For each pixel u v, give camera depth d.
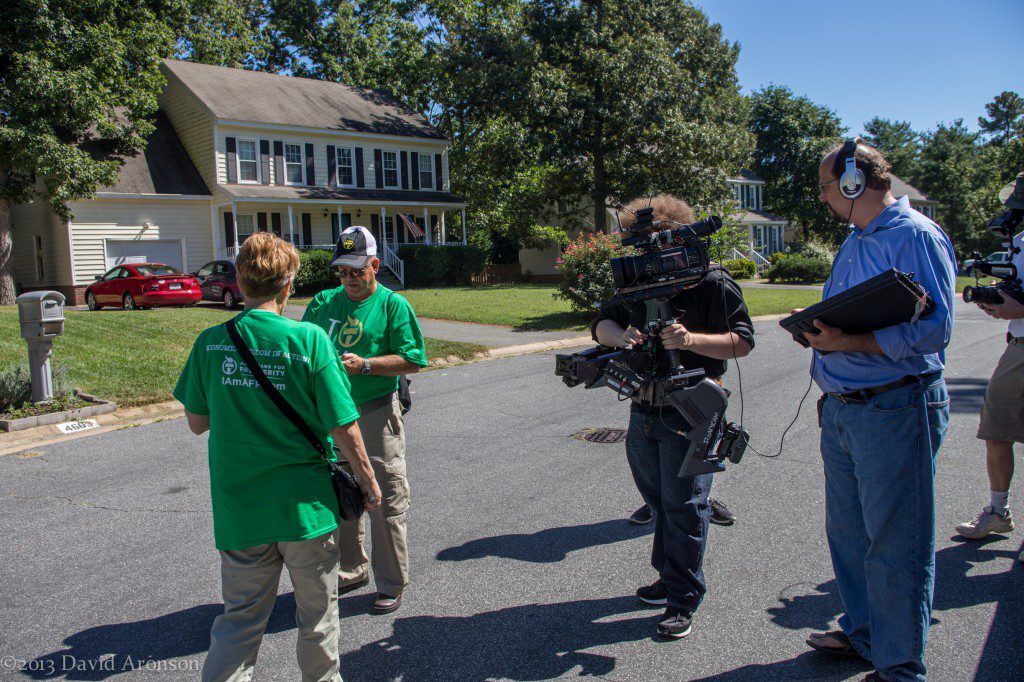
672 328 2.88
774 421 7.13
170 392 8.96
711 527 4.47
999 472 4.07
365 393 3.53
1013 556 3.91
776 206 54.59
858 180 2.66
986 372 9.49
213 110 25.38
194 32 31.58
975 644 3.07
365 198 28.44
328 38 38.62
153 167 25.45
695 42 32.12
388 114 31.81
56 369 8.45
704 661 3.04
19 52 18.16
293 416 2.50
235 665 2.47
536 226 34.66
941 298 2.49
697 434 2.92
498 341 13.44
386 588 3.59
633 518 4.65
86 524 4.89
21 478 5.93
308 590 2.54
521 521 4.73
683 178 30.42
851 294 2.42
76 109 18.59
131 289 19.06
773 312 17.98
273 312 2.61
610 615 3.47
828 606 3.46
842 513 2.88
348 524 3.82
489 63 29.22
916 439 2.60
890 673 2.66
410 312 3.67
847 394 2.71
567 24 29.56
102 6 19.69
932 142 61.28
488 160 32.97
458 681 2.96
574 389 9.20
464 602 3.64
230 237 26.48
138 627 3.52
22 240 25.98
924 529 2.61
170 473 6.04
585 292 15.24
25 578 4.06
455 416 7.84
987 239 55.19
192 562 4.26
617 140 31.09
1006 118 84.19
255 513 2.44
